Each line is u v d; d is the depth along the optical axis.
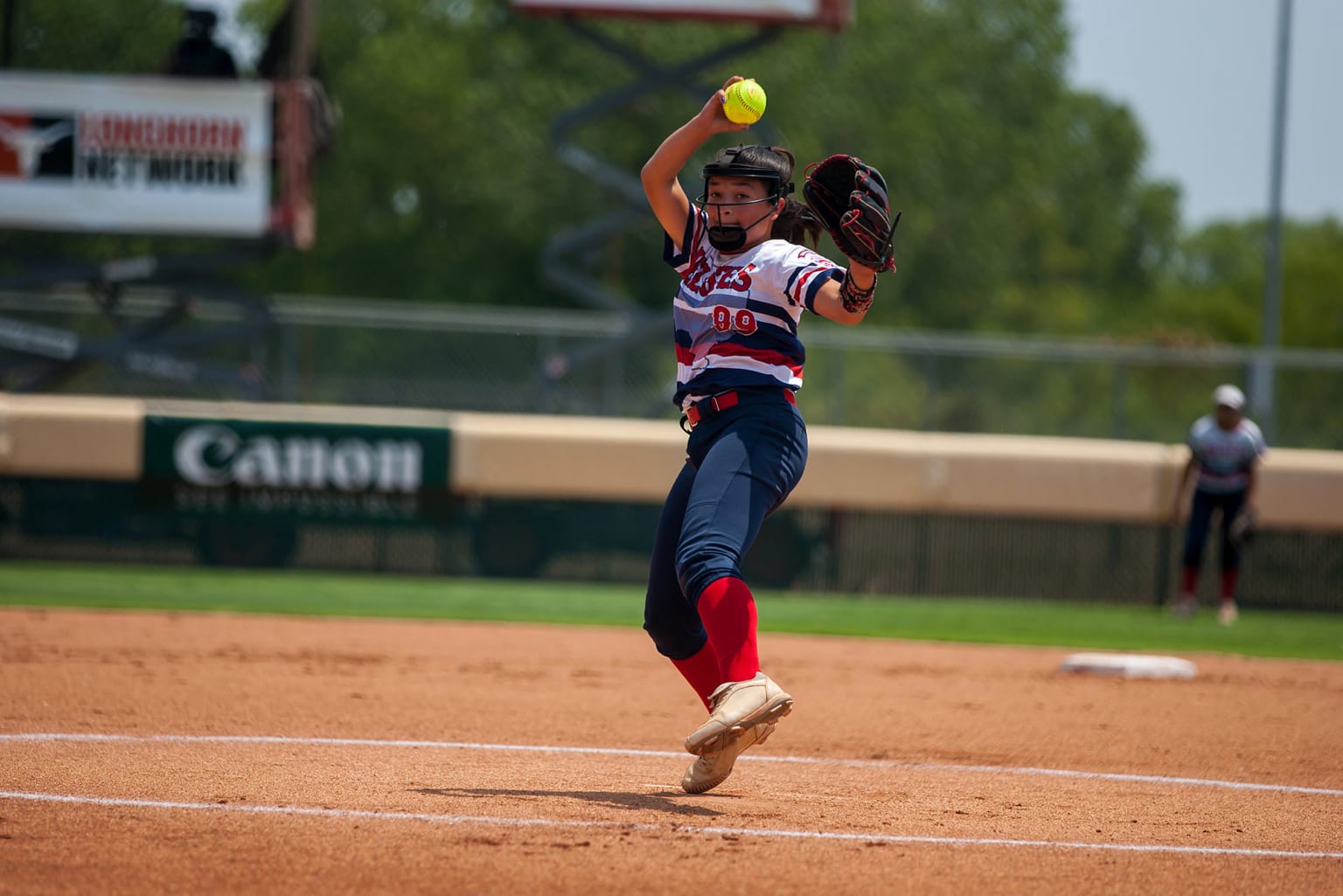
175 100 61.00
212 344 64.50
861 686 30.81
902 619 47.12
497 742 22.38
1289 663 38.00
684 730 24.36
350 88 139.00
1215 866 15.13
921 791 19.27
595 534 54.38
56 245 115.38
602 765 20.56
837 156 15.44
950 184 151.50
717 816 16.55
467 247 142.38
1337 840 16.80
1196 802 19.11
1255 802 19.30
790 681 31.28
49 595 43.00
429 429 53.72
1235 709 28.84
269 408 54.28
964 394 78.56
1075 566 55.69
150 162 61.00
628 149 135.62
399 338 72.94
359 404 67.12
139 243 120.69
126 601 42.16
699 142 16.64
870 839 15.62
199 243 124.31
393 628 38.78
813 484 54.50
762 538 55.09
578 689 28.95
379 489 53.75
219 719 23.41
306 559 53.91
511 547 54.31
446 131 138.62
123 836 14.76
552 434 53.81
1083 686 31.62
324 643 34.56
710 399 16.41
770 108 133.88
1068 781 20.56
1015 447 55.34
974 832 16.38
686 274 16.80
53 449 52.78
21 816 15.48
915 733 24.80
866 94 143.75
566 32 137.62
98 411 53.06
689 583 15.87
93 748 20.20
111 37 133.75
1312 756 23.55
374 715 24.58
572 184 135.00
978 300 154.38
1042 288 187.62
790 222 17.05
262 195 61.38
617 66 135.62
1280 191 88.62
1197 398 78.25
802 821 16.53
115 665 29.34
